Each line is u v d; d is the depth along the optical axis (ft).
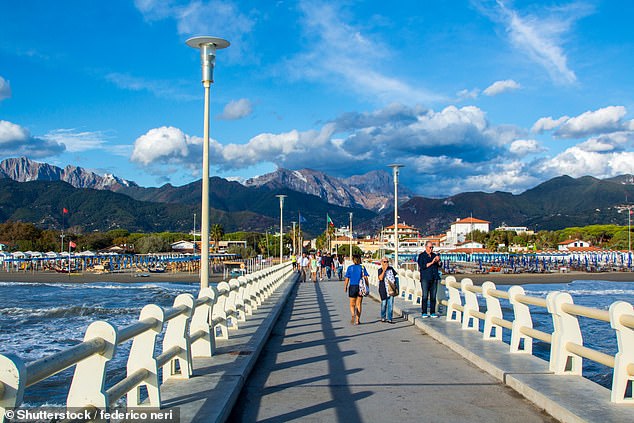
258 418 22.11
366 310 67.21
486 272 337.31
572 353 25.94
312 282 138.62
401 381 28.35
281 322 54.75
